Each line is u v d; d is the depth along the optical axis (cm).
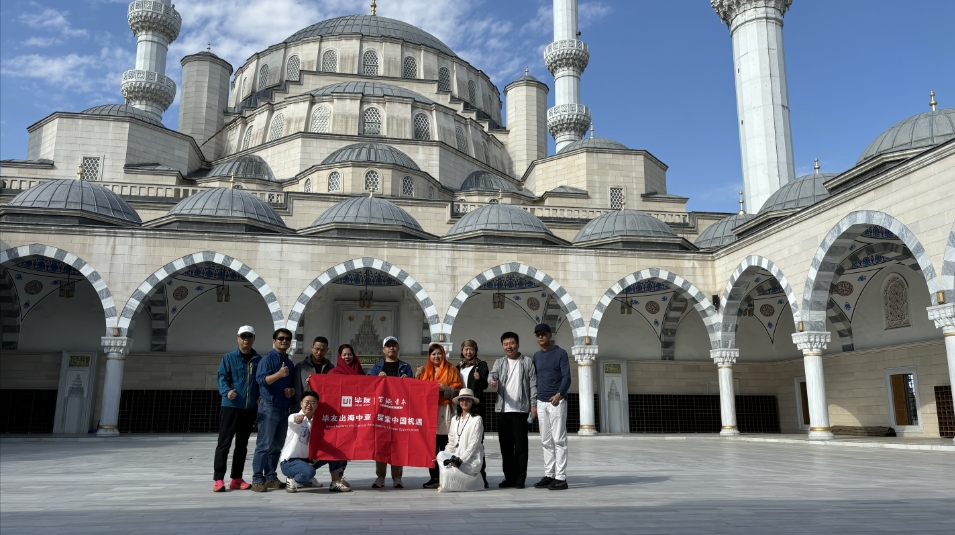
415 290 2561
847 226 2050
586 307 2652
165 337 2934
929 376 2406
